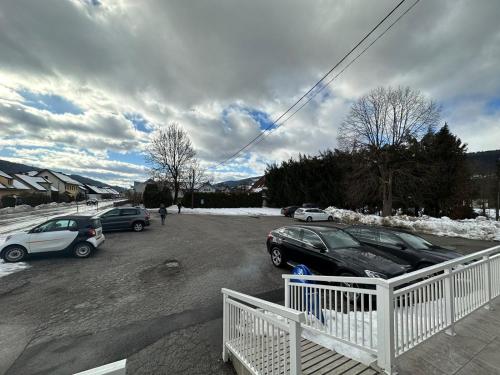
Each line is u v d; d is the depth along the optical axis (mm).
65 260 9016
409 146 25469
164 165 42469
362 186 26656
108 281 6844
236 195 43938
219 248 11117
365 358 3086
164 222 21906
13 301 5555
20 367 3428
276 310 2471
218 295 5895
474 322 3943
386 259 5879
